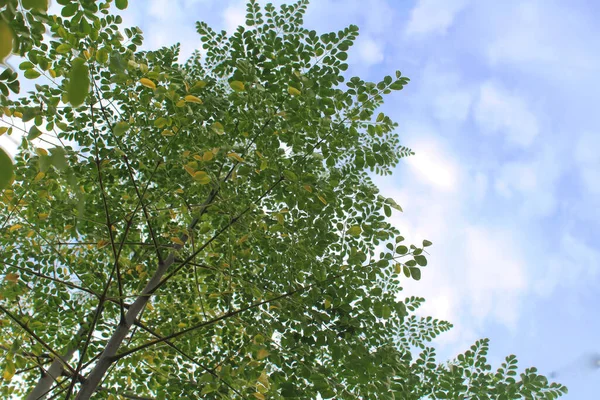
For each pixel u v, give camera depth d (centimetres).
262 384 247
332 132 313
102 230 376
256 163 320
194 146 318
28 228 360
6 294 352
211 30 439
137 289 442
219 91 422
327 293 282
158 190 375
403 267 250
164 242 434
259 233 317
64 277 409
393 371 267
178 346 376
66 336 416
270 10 410
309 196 298
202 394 287
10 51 54
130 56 299
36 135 166
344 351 265
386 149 320
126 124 209
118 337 333
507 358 338
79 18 209
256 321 321
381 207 290
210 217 395
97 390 359
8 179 57
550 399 314
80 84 62
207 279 375
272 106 324
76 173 325
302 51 347
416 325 418
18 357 270
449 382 330
